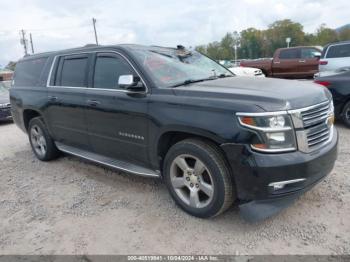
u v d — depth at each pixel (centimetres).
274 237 296
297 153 282
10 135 853
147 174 376
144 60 378
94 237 318
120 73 389
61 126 491
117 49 398
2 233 340
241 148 280
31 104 539
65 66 482
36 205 397
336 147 324
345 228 300
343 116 656
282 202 300
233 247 287
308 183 295
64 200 404
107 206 378
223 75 425
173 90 336
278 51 1612
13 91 598
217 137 291
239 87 329
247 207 296
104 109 399
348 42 1002
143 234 316
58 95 478
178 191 346
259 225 315
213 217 332
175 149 331
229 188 303
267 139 275
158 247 295
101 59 418
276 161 274
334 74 682
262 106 278
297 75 1570
